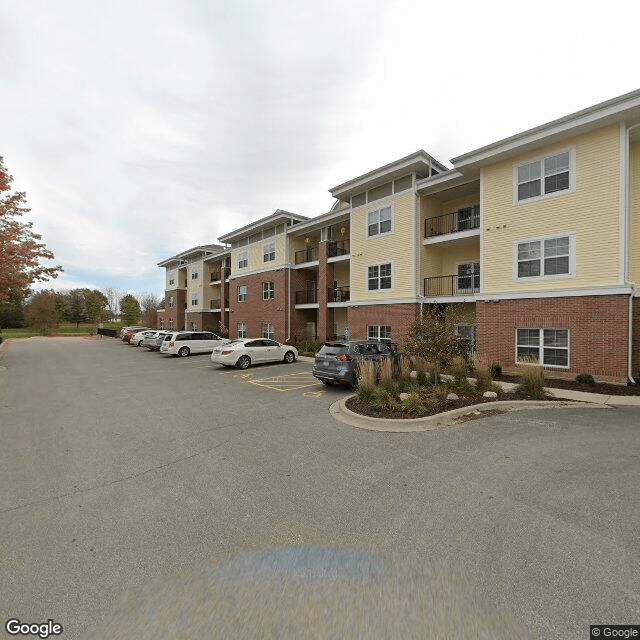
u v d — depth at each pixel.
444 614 2.37
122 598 2.54
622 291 10.34
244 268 29.28
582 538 3.20
